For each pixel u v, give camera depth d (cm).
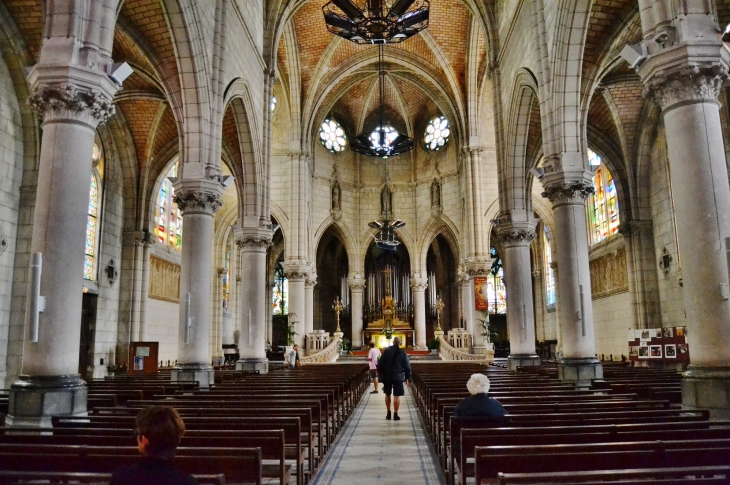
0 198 1722
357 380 1883
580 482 402
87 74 1005
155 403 911
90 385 1329
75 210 985
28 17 1680
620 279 2703
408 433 1250
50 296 948
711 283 888
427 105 4188
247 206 2238
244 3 2052
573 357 1560
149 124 2402
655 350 2089
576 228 1627
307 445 876
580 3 1558
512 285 2266
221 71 1730
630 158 2534
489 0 2500
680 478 415
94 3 1044
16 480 425
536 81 1809
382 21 1862
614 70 2216
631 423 677
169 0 1484
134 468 320
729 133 1753
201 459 493
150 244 2503
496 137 2402
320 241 4816
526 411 798
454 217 3916
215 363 3275
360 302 4125
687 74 937
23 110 1817
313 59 3491
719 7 1584
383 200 4184
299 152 3478
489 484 593
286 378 1594
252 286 2220
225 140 2306
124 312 2394
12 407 909
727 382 845
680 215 935
